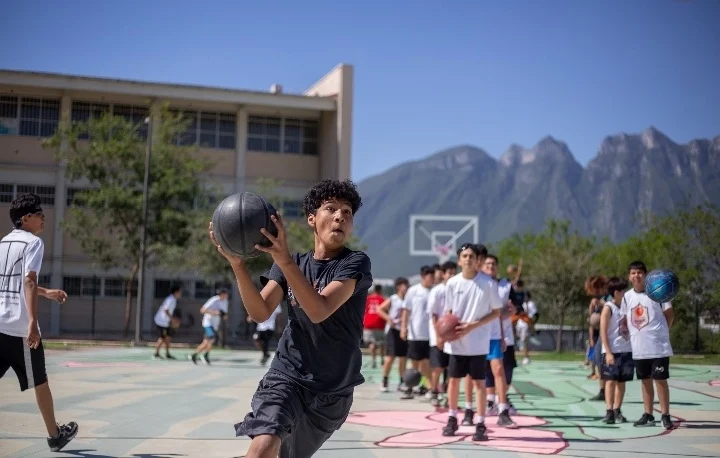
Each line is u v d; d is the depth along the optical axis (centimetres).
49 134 3716
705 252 2202
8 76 3578
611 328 1057
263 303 450
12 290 713
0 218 3575
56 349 2627
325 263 474
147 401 1210
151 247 3353
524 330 2400
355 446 859
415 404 1288
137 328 3116
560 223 4338
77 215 3384
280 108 4253
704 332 2262
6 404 1104
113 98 3841
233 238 420
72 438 795
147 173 3206
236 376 1717
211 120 4169
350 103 4125
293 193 4278
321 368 460
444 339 909
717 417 1108
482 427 905
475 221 3516
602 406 1258
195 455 775
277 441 425
